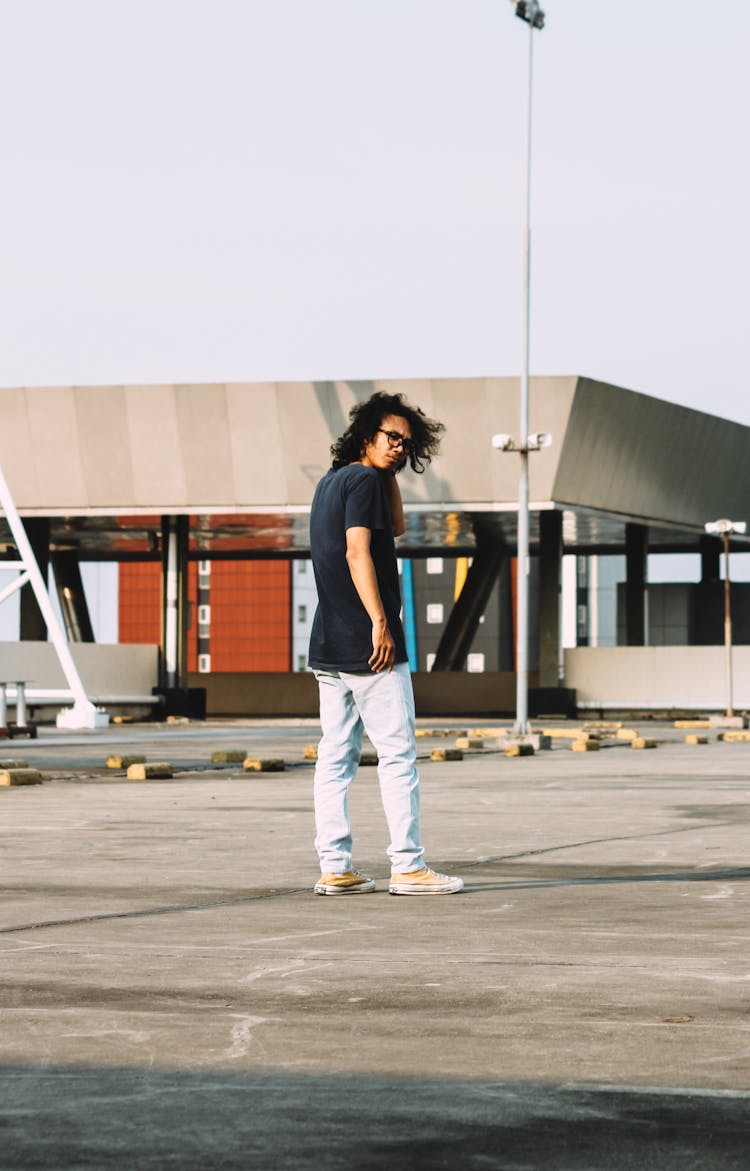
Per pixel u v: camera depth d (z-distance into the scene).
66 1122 3.08
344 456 6.56
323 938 5.38
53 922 5.79
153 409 46.28
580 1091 3.31
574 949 5.13
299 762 19.58
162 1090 3.32
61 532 54.28
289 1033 3.88
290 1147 2.91
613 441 46.75
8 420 47.12
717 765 19.83
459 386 44.72
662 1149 2.89
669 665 50.03
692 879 7.21
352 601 6.50
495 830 10.03
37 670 44.69
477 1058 3.61
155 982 4.56
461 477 45.69
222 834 9.66
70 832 9.80
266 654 131.88
